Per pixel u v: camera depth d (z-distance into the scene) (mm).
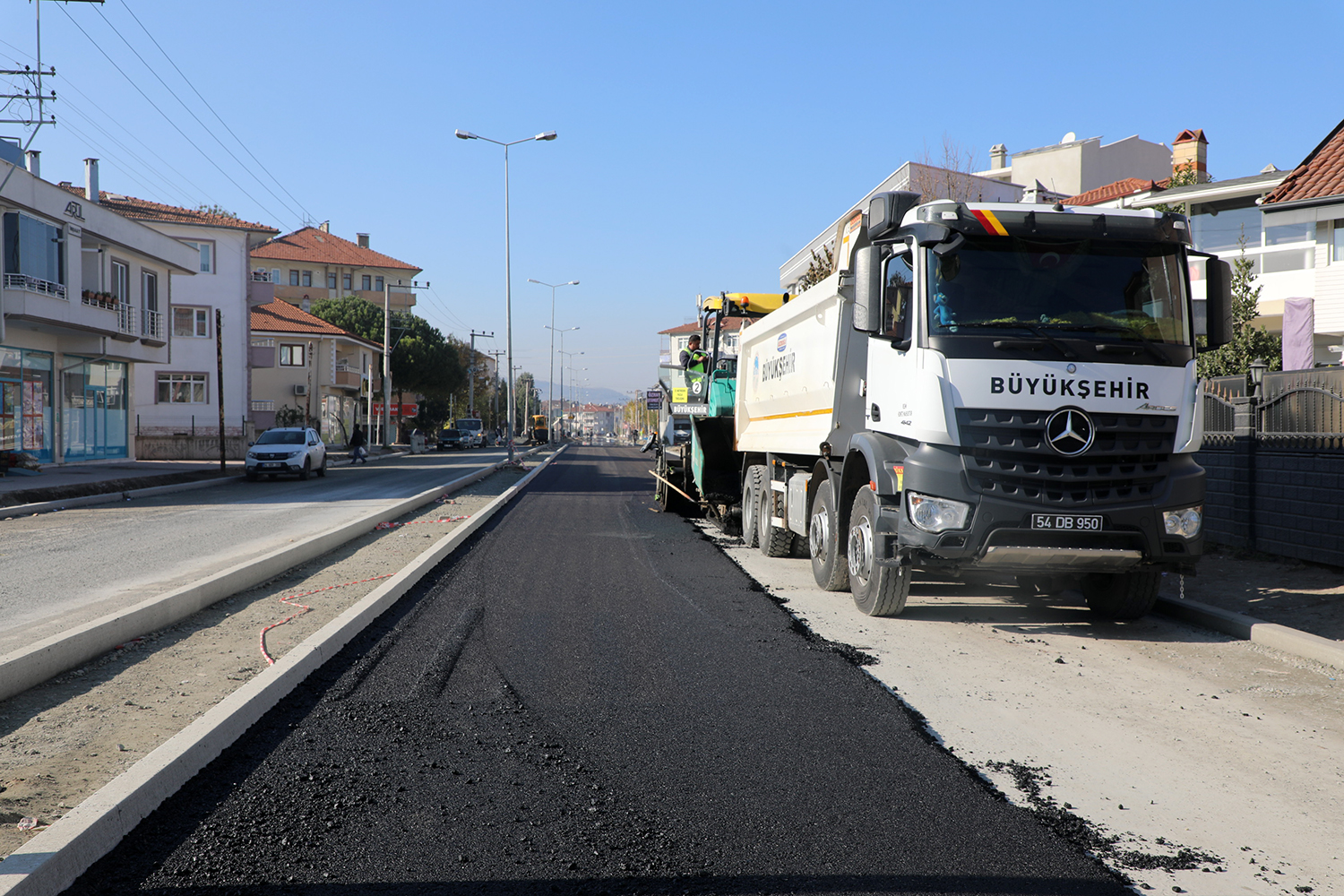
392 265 91938
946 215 7320
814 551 9789
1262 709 5512
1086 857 3525
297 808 3865
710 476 14961
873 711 5336
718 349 15250
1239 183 25922
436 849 3494
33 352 28078
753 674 6145
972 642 7199
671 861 3420
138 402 44438
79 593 8883
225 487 25938
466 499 20594
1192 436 7117
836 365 9320
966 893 3209
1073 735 4988
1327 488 9320
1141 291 7352
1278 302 25250
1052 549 6961
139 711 4957
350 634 7012
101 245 29812
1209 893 3266
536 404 138625
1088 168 47031
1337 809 4043
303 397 58875
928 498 7113
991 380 6988
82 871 3271
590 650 6730
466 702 5422
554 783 4180
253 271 47312
